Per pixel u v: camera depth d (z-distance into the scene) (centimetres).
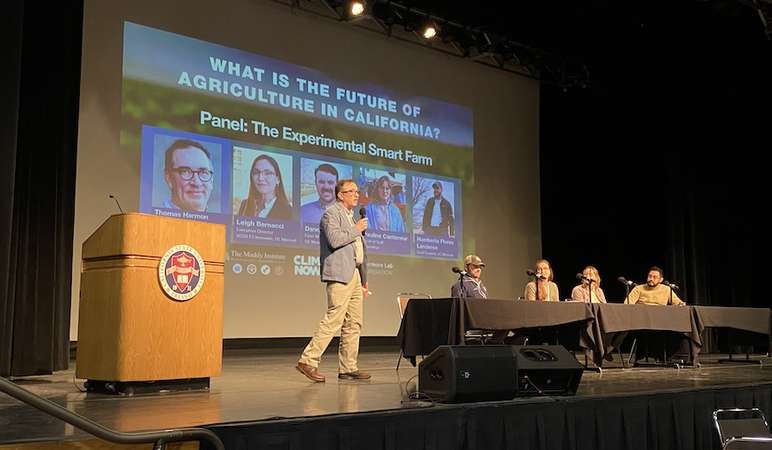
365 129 880
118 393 366
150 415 286
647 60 947
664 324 583
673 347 642
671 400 393
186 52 756
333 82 861
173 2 754
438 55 966
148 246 376
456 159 966
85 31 700
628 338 670
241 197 772
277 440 268
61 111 604
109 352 369
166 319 379
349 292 451
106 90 706
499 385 331
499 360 333
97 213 690
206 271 399
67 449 231
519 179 1042
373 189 875
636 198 1019
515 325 477
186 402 335
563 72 1002
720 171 981
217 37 779
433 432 308
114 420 272
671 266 975
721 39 871
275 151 802
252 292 769
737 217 979
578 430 354
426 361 339
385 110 902
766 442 321
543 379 370
